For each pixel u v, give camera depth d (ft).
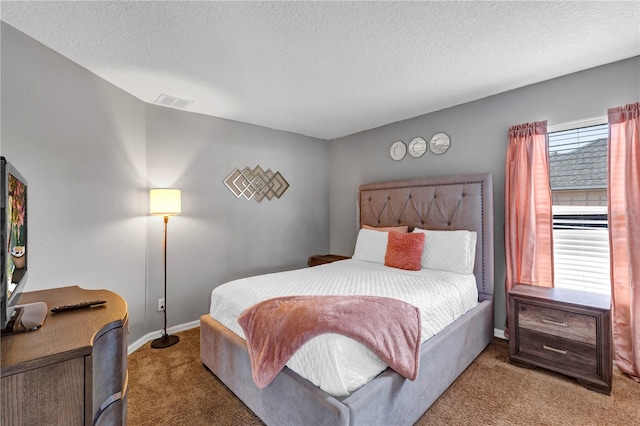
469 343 7.36
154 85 8.38
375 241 10.67
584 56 7.07
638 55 7.02
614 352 7.13
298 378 4.73
